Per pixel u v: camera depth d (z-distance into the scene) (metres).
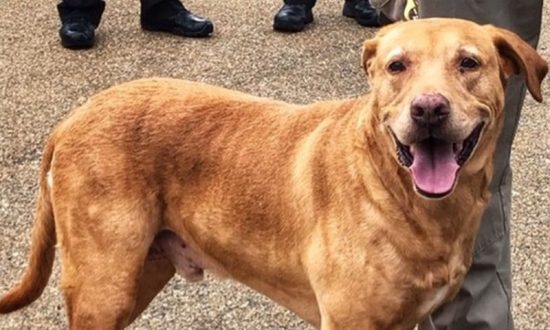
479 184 1.14
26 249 1.71
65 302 1.32
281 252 1.23
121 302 1.29
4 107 2.22
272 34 2.72
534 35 1.30
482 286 1.36
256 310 1.57
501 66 1.14
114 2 2.96
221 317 1.55
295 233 1.21
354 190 1.14
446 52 1.09
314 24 2.81
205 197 1.28
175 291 1.62
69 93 2.30
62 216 1.30
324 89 2.36
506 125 1.30
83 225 1.28
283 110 1.29
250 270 1.29
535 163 2.05
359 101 1.19
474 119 1.08
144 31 2.71
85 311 1.29
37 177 1.93
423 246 1.12
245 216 1.25
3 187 1.90
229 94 1.33
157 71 2.44
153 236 1.31
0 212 1.82
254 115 1.29
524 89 1.29
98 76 2.40
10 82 2.36
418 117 1.03
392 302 1.14
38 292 1.39
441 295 1.16
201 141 1.28
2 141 2.07
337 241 1.15
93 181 1.27
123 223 1.27
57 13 2.86
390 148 1.09
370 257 1.12
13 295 1.38
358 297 1.14
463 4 1.25
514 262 1.70
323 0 3.05
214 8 2.96
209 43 2.64
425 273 1.13
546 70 1.16
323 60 2.54
